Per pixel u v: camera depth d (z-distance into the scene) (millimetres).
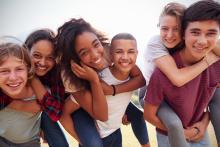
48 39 1580
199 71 1448
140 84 1682
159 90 1469
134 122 1906
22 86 1491
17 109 1574
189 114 1540
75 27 1508
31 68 1529
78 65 1513
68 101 1621
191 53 1430
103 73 1620
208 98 1562
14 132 1598
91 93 1562
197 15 1368
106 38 1626
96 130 1646
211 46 1397
